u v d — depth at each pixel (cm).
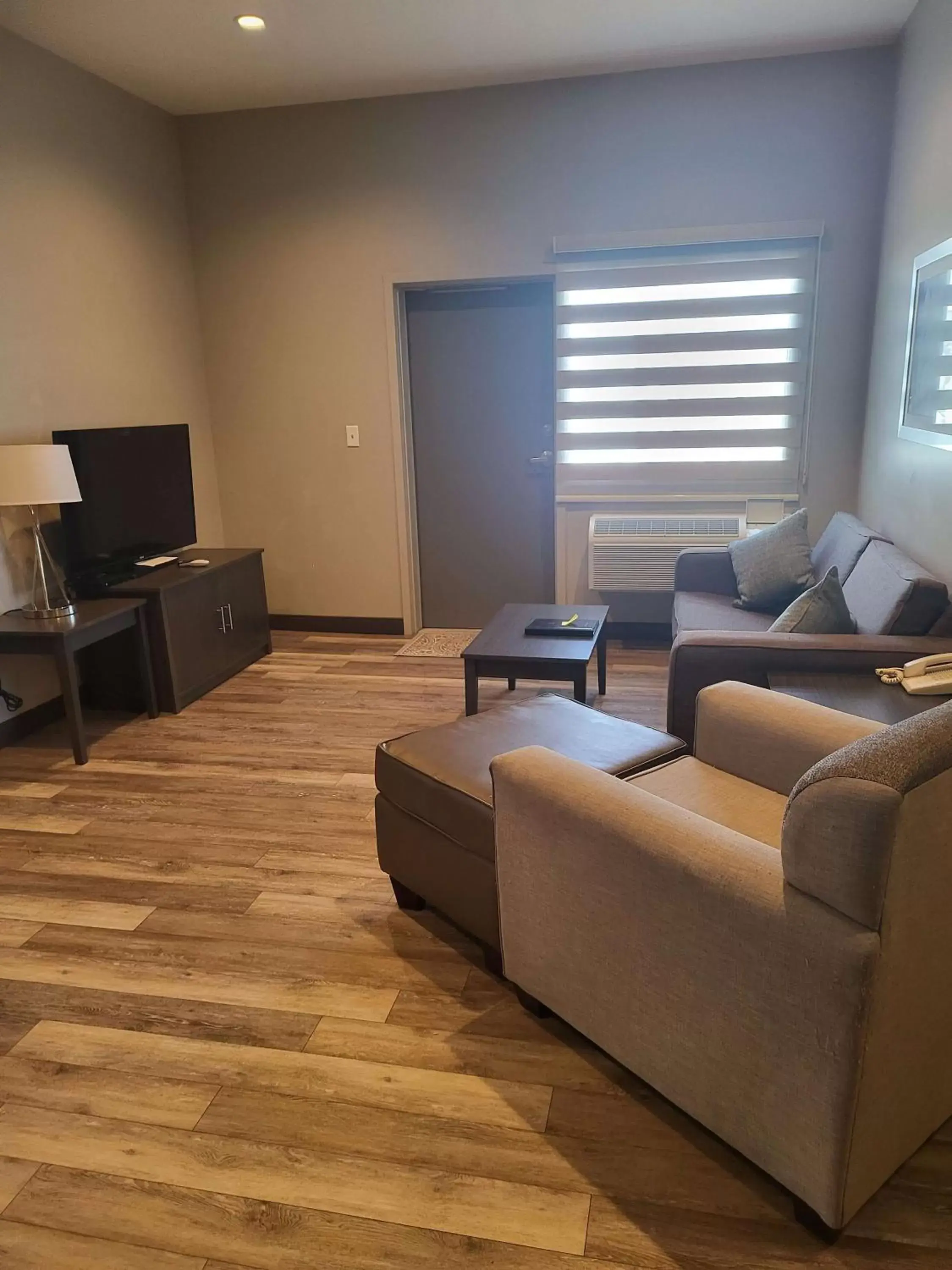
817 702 231
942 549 305
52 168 383
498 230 458
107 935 232
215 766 336
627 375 460
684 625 360
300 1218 149
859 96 408
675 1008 151
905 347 362
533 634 343
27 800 311
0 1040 194
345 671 451
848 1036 123
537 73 424
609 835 155
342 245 475
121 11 341
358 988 208
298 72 411
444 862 212
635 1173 156
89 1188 156
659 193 439
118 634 389
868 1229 144
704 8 354
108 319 423
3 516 358
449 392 500
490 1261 140
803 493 459
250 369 505
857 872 119
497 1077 179
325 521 518
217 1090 178
